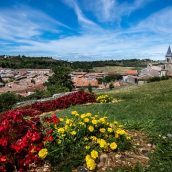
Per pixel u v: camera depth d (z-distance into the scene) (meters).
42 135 7.32
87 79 137.12
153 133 9.32
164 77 91.88
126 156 7.40
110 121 12.34
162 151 7.78
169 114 13.36
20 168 6.47
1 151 6.53
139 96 28.62
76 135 7.65
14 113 7.84
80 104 23.16
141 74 147.12
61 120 8.50
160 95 24.88
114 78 159.62
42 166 6.75
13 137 6.95
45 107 21.89
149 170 6.77
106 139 7.82
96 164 6.93
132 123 10.52
